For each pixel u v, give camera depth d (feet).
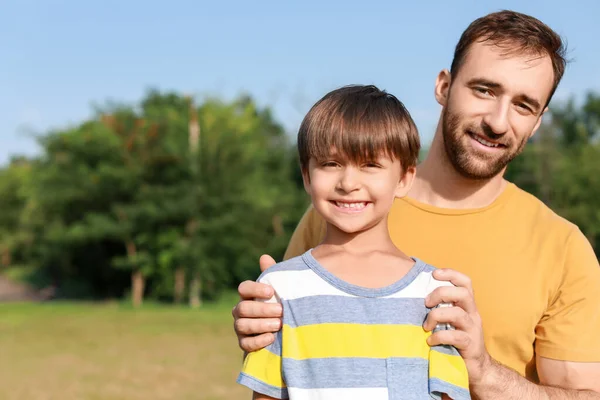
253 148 102.22
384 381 6.44
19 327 59.62
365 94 7.43
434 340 6.76
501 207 8.85
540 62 8.37
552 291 8.51
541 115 8.79
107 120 97.09
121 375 35.37
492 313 8.41
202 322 65.41
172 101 143.64
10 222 133.59
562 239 8.66
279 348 6.88
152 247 97.71
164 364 38.96
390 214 9.15
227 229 96.78
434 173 9.12
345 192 6.97
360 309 6.69
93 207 99.91
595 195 102.63
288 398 6.80
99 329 58.29
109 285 112.37
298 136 7.50
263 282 7.18
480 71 8.39
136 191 97.25
